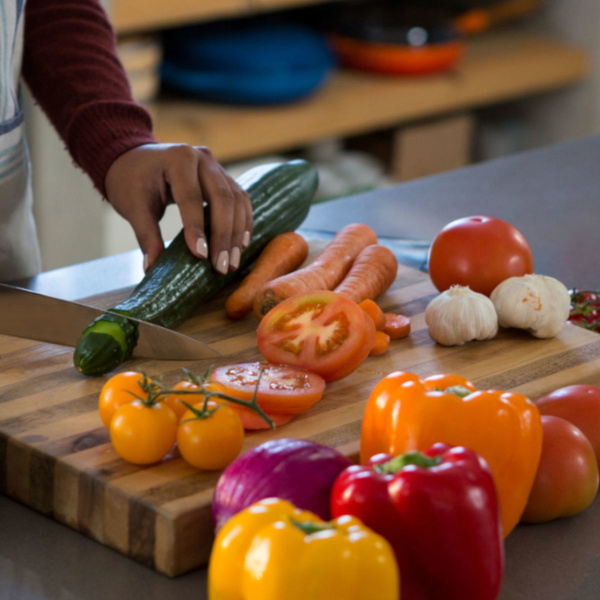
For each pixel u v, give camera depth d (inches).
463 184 70.1
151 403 31.5
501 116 144.8
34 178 93.3
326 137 111.4
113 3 92.7
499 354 42.3
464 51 130.0
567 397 34.9
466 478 24.9
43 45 52.3
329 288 47.1
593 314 47.6
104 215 98.0
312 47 107.6
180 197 45.6
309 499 26.8
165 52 108.4
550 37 137.2
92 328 38.7
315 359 38.3
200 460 30.8
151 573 29.9
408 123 129.8
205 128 101.7
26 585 29.0
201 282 44.7
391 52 116.0
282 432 35.1
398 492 24.7
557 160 75.4
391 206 65.7
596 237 60.9
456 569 24.7
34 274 56.7
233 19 114.2
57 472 32.0
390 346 43.2
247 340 43.8
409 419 29.2
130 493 30.1
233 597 22.9
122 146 48.9
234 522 23.5
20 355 40.5
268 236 51.2
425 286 49.9
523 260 45.8
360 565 21.9
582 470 31.5
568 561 30.5
